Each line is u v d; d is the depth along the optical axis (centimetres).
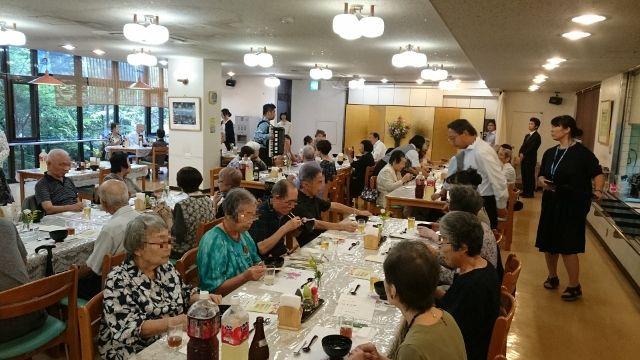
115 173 482
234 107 1358
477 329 198
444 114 1248
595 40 424
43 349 247
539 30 386
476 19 354
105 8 471
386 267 150
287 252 310
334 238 337
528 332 373
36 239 327
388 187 577
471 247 204
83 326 178
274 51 742
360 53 723
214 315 155
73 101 994
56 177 441
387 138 1314
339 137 1383
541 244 446
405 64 532
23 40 532
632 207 545
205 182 897
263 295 223
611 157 709
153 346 173
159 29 450
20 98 908
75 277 250
